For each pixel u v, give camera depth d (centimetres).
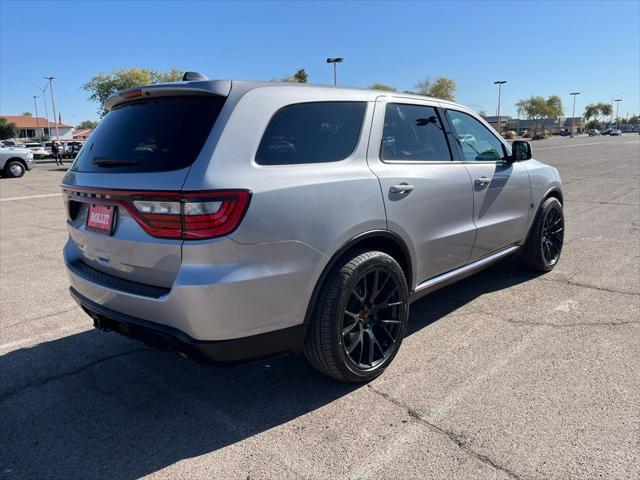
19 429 286
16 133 9506
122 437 277
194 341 255
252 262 256
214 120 263
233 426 284
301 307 280
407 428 275
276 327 273
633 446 253
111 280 290
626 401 292
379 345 328
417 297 370
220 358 262
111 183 274
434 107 399
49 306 487
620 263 570
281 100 286
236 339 261
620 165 1889
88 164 307
